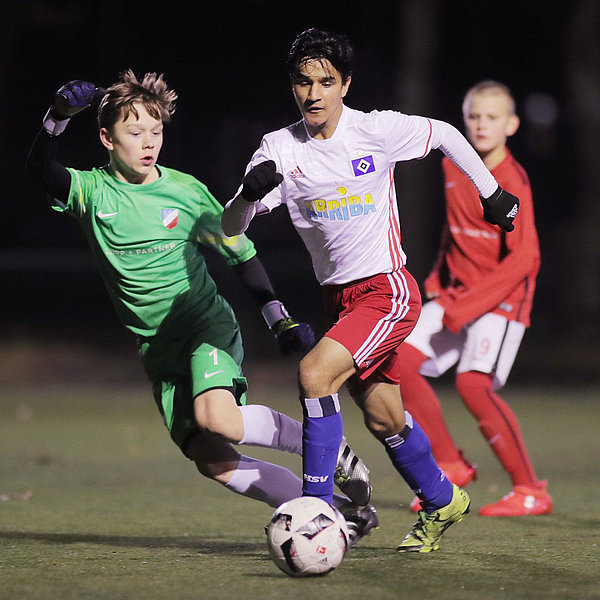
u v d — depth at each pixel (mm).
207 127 112938
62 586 16312
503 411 25234
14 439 41594
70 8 92438
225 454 19281
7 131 108062
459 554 19234
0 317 83250
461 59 115125
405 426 19125
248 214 17797
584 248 83688
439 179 109562
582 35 83625
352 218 18328
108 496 28406
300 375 17656
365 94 110688
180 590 15953
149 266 18953
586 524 23438
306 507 16984
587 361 71688
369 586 16234
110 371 66000
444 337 25859
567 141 117938
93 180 19016
